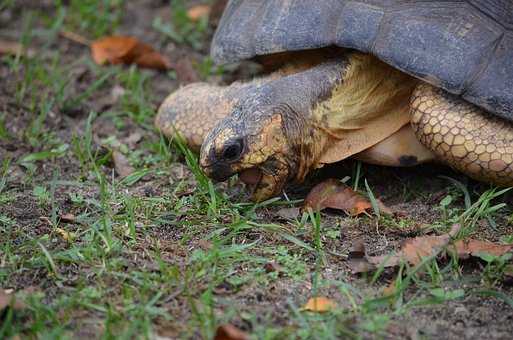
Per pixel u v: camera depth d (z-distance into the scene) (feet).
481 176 26.48
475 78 25.64
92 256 23.75
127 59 38.70
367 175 29.22
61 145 31.53
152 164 30.37
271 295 22.40
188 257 24.03
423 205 27.45
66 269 23.40
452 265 23.71
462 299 22.61
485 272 23.50
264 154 26.03
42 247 23.21
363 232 25.68
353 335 20.52
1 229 25.59
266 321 21.08
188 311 21.56
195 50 40.83
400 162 27.78
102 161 29.99
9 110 34.71
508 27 26.23
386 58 26.27
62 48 40.63
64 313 21.29
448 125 26.13
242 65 38.17
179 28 42.37
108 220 25.44
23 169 30.27
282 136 26.18
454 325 21.57
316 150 27.14
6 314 21.11
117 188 28.58
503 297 22.24
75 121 34.22
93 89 35.86
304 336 20.33
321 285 22.85
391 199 28.02
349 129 27.58
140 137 32.58
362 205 26.55
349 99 27.45
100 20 42.16
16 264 23.48
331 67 27.58
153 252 24.34
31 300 21.29
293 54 29.12
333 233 25.31
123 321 20.93
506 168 25.86
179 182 28.89
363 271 23.41
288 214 26.37
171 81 37.96
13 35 41.60
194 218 26.27
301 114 26.61
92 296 21.90
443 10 26.61
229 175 26.30
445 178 28.55
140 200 27.07
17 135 32.91
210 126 29.25
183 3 44.55
